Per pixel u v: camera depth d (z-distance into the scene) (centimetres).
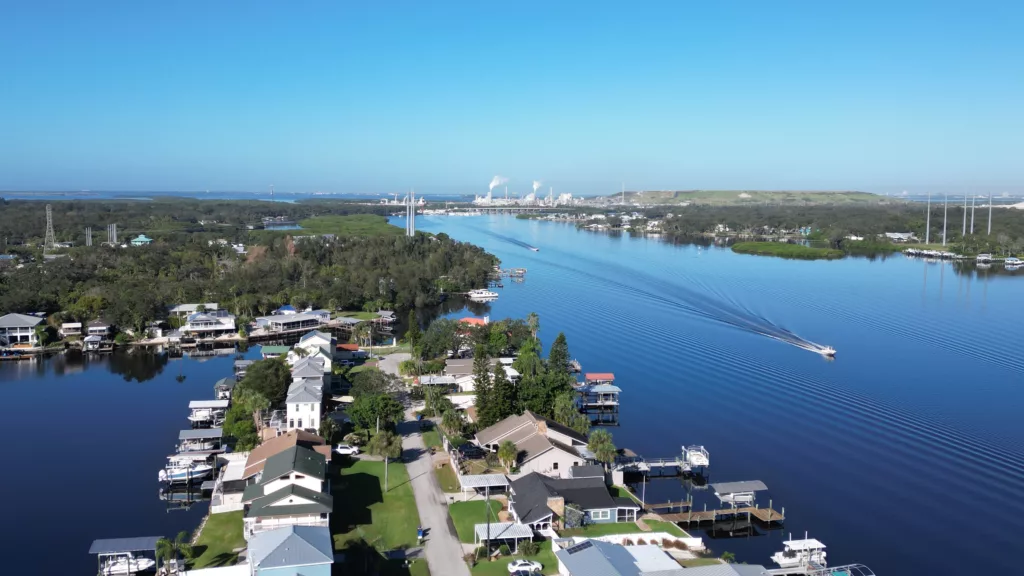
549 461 10056
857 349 17762
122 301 19775
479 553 7919
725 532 8888
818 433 12156
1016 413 12988
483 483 9219
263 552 6831
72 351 18275
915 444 11656
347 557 7800
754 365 16488
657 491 10100
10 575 7719
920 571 7950
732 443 11762
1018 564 8069
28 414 13275
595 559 7069
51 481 10231
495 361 16012
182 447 11200
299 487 8356
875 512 9344
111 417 13100
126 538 8112
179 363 17275
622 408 13575
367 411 11400
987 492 9881
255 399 11406
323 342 16025
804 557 7938
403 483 9819
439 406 12469
